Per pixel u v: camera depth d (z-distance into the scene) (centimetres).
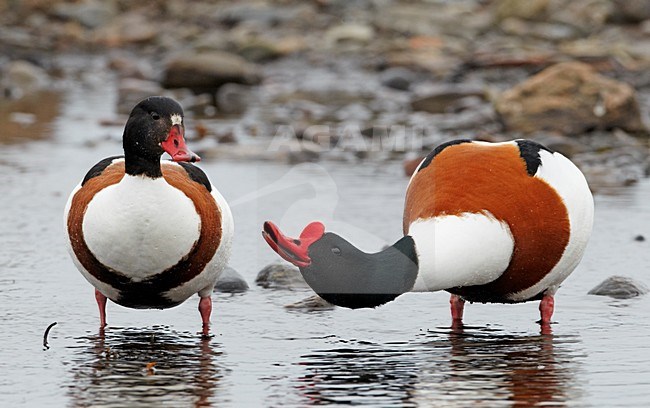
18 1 4472
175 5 4684
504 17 4278
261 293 1257
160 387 937
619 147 2239
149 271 1043
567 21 4150
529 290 1096
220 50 3850
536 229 1054
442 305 1216
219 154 2150
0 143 2341
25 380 955
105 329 1121
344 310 1191
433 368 989
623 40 3903
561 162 1103
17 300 1221
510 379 958
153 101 1023
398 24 4244
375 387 940
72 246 1065
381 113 2808
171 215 1024
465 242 1012
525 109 2381
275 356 1028
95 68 3788
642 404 891
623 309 1192
